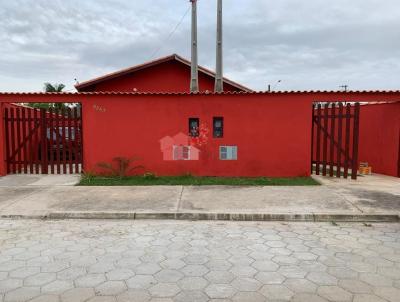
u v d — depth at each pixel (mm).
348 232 5520
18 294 3514
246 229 5707
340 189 8312
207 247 4840
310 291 3555
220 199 7352
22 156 11125
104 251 4688
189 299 3406
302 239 5176
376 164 11125
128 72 17062
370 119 11398
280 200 7234
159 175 10094
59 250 4727
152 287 3656
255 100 9930
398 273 3977
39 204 7043
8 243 5012
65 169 10523
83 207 6777
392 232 5520
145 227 5820
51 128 10414
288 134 9961
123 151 10055
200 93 9875
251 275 3936
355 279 3824
